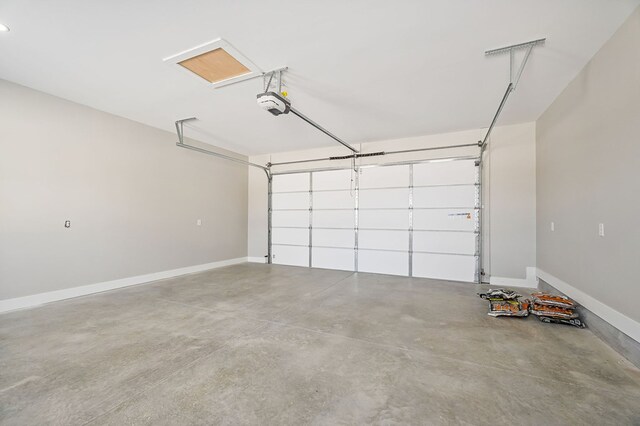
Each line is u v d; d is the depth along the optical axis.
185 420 1.63
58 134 3.89
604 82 2.63
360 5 2.14
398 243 5.86
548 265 4.12
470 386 1.96
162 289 4.59
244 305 3.77
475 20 2.30
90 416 1.66
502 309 3.34
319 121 4.79
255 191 7.46
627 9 2.17
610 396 1.85
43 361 2.27
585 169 2.99
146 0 2.09
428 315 3.40
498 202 5.04
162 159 5.30
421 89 3.57
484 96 3.77
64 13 2.23
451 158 5.41
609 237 2.55
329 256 6.55
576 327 3.03
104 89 3.61
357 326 3.04
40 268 3.74
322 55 2.82
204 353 2.42
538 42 2.59
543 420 1.63
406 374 2.11
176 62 2.97
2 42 2.62
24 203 3.59
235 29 2.43
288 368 2.19
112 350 2.47
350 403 1.78
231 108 4.21
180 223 5.67
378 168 6.05
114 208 4.55
